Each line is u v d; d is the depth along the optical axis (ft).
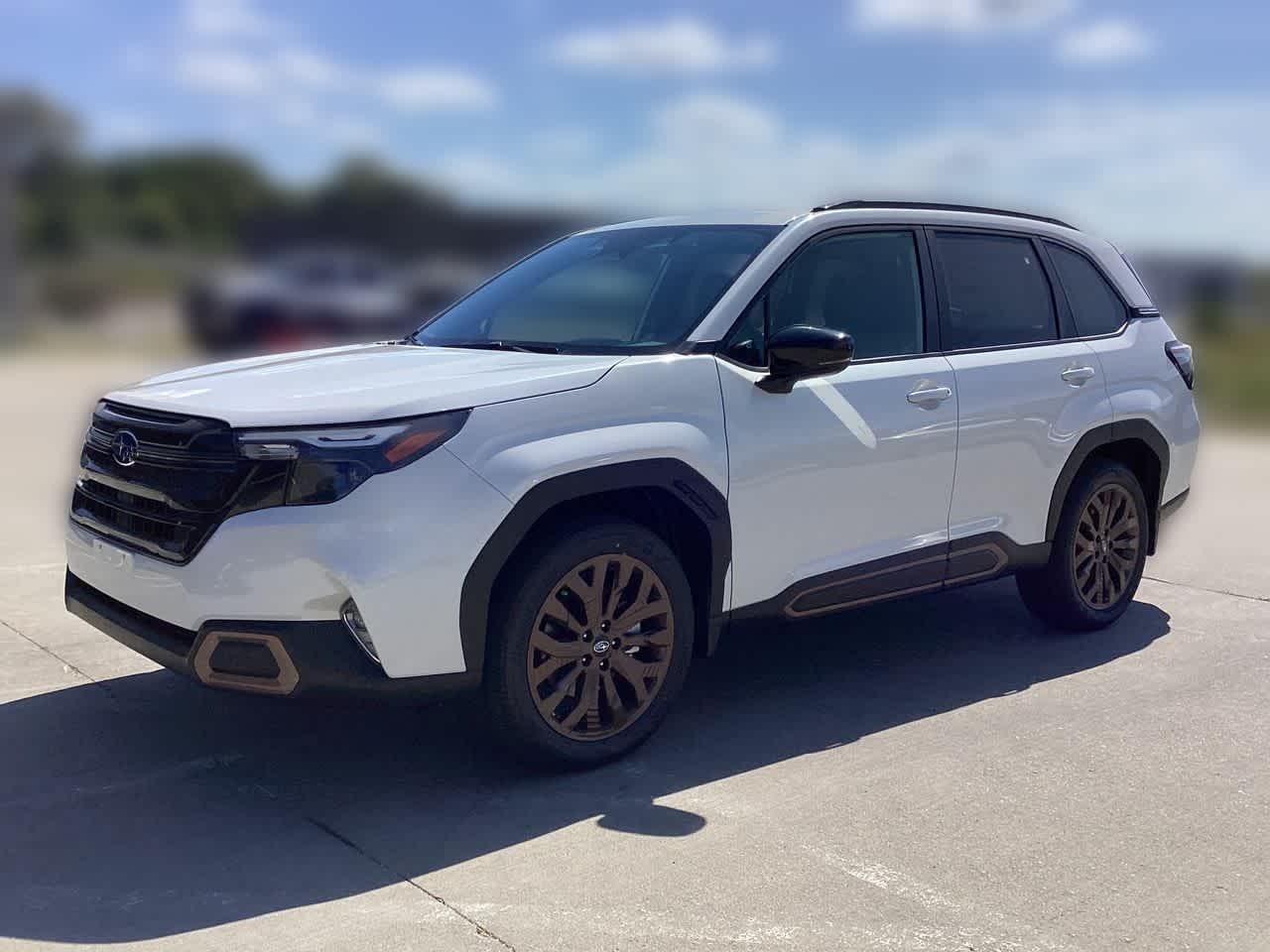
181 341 96.58
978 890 11.41
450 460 12.33
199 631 12.19
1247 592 22.68
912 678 17.47
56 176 127.24
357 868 11.66
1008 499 17.57
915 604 21.47
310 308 70.95
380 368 14.17
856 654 18.57
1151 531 20.35
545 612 13.16
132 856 11.85
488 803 13.08
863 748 14.83
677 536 14.75
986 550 17.39
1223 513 31.55
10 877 11.41
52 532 26.07
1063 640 19.42
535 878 11.50
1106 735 15.34
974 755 14.65
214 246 116.67
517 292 17.22
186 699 16.07
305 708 15.79
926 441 16.24
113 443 13.29
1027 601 19.69
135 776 13.67
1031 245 18.76
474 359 14.57
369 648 12.13
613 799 13.23
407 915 10.80
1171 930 10.78
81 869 11.59
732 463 14.29
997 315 17.88
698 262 15.81
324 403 12.32
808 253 15.89
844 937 10.54
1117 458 19.95
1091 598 19.47
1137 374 19.47
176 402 12.96
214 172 157.17
